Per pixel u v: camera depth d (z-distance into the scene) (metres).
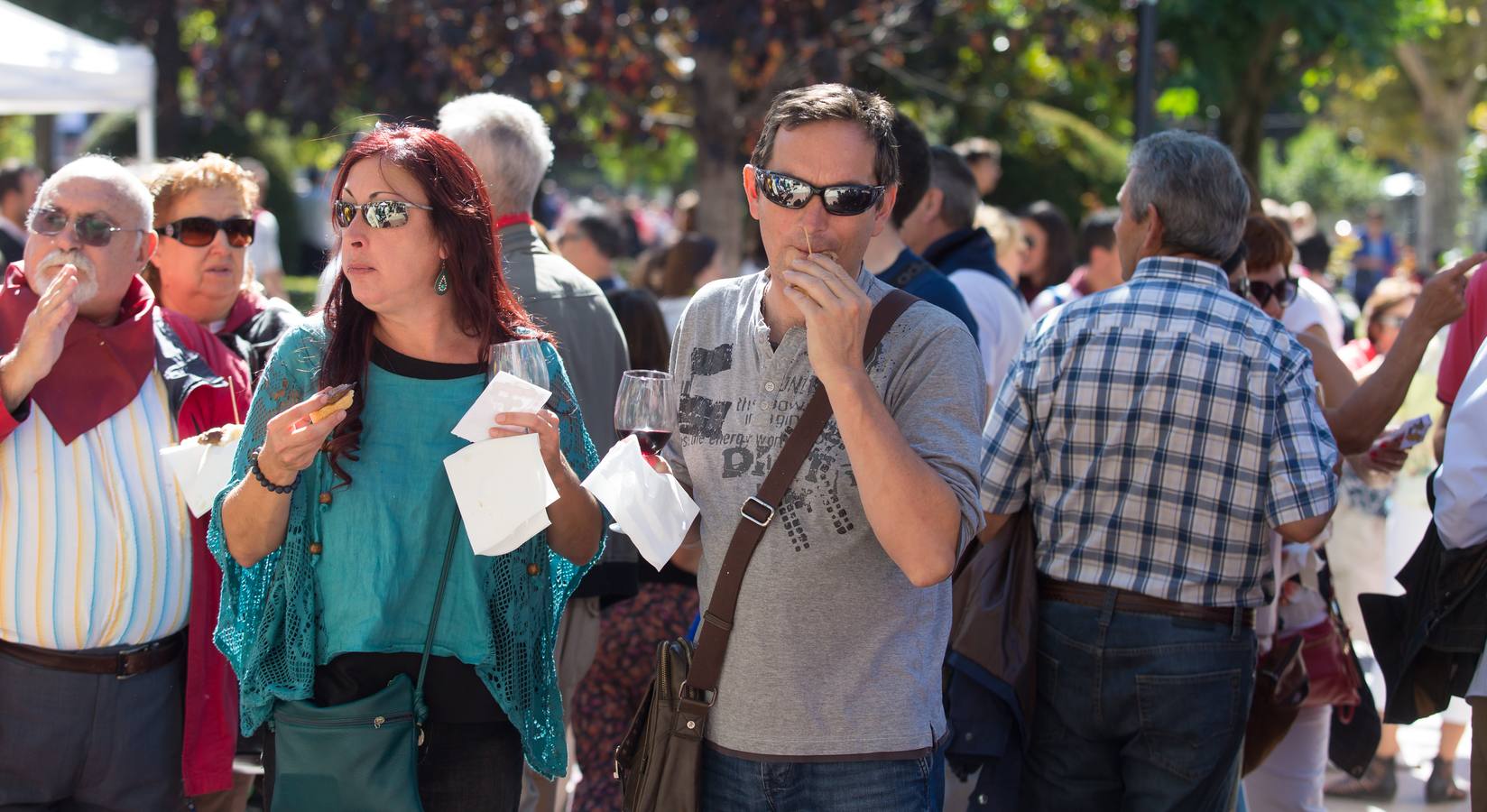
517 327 6.37
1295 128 71.19
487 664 6.08
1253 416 7.07
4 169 19.88
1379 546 12.66
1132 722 7.32
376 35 19.31
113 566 7.16
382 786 5.77
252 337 9.02
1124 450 7.26
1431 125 63.12
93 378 7.17
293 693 5.89
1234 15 25.42
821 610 5.60
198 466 6.68
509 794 6.38
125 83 19.28
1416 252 65.00
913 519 5.16
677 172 57.00
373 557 5.94
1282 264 9.29
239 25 19.89
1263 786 9.65
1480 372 7.46
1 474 7.01
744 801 5.72
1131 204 7.66
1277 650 8.62
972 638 7.54
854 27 21.50
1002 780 7.70
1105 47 22.52
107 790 7.35
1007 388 7.63
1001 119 28.88
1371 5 25.28
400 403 6.07
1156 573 7.23
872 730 5.59
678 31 20.86
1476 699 7.22
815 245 5.46
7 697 7.11
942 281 8.57
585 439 6.56
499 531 5.33
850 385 5.17
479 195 6.22
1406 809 12.23
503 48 19.72
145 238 7.42
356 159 5.98
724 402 5.87
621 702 10.04
